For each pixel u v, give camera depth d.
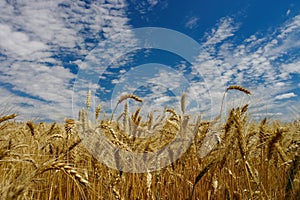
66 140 0.68
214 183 0.62
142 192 0.65
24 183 0.37
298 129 0.66
